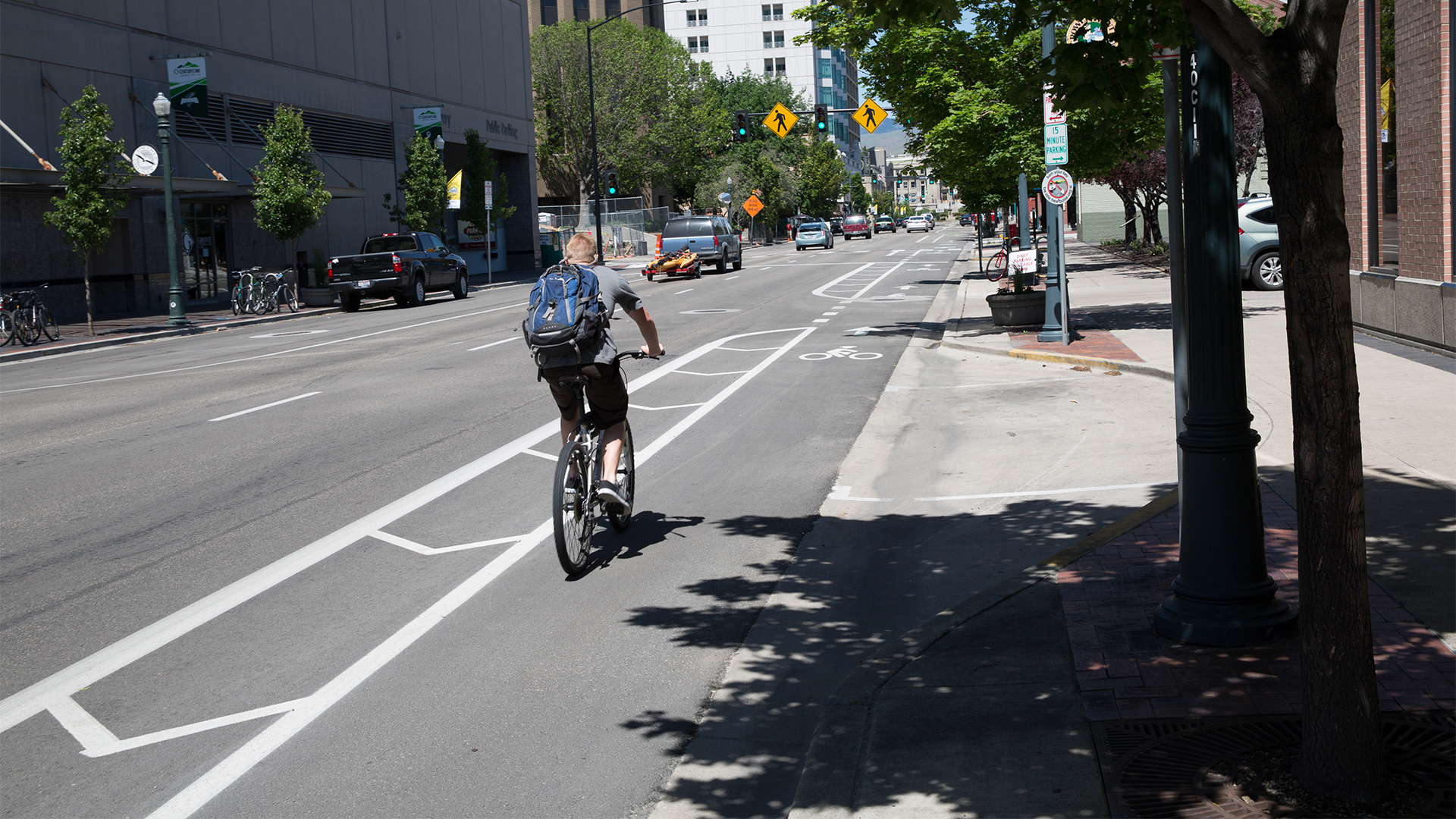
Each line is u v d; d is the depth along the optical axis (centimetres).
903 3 548
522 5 5734
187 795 438
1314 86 356
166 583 709
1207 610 523
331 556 757
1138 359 1455
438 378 1623
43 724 507
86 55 3020
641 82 7112
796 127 10188
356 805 427
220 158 3531
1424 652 487
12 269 2825
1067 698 475
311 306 3459
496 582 695
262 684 547
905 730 456
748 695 523
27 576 734
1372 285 1527
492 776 449
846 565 719
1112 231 5338
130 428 1294
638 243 6806
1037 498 848
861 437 1112
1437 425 934
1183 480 535
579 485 714
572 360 704
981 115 1712
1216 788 391
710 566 723
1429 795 374
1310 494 370
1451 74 1260
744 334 2066
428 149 4353
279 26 3834
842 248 6681
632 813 419
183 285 3403
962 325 2050
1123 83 552
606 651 580
